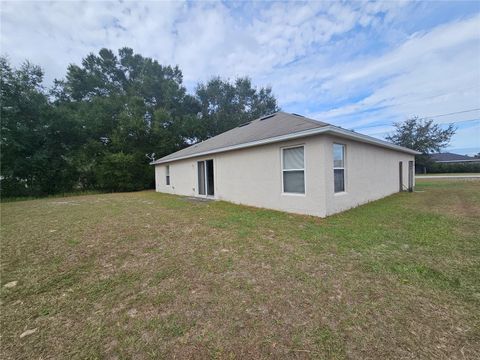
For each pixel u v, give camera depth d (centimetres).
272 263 322
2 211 844
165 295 249
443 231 441
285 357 164
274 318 206
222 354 168
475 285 251
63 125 1638
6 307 236
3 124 1392
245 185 862
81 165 1695
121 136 1828
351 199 727
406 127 2912
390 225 498
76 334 193
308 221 560
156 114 2003
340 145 693
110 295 253
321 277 278
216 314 214
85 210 815
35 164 1527
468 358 159
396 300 227
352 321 199
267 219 595
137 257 357
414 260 318
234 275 290
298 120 763
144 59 2434
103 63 2322
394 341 175
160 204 931
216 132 2470
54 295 257
